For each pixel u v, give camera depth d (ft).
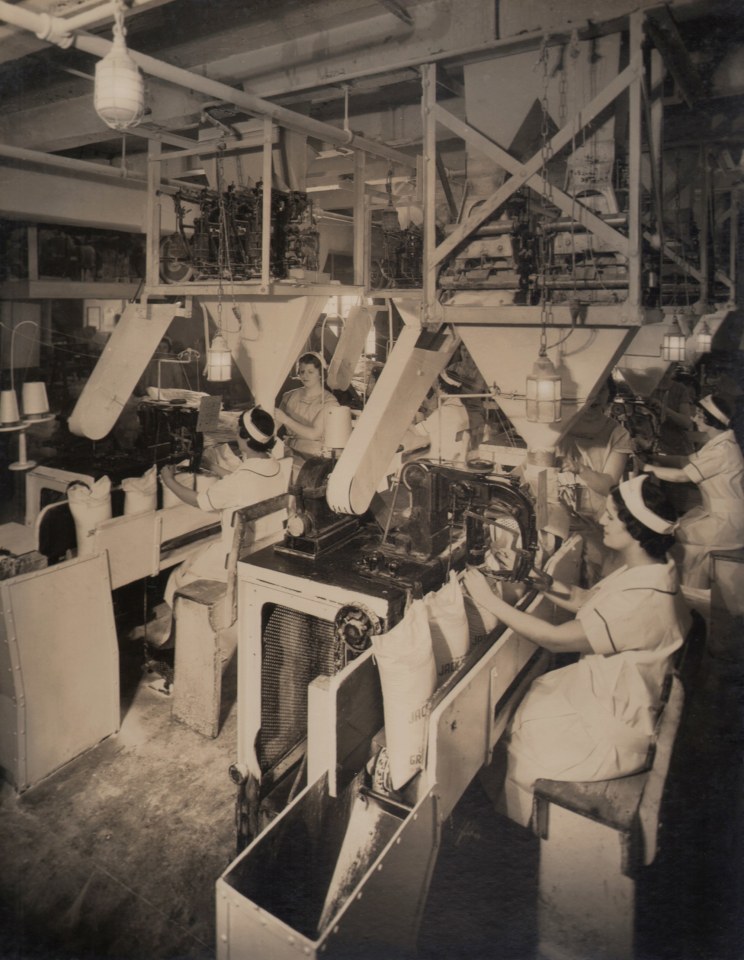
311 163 18.66
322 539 12.43
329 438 14.17
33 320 20.29
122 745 13.89
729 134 12.73
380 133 15.81
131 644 16.83
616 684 10.78
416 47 11.10
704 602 12.14
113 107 8.24
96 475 15.15
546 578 11.82
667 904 9.60
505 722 11.06
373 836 9.20
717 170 13.64
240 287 13.23
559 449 12.84
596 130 9.78
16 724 12.40
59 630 12.94
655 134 9.80
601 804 10.02
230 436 16.85
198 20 11.84
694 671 11.44
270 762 12.49
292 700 12.92
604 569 13.30
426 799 8.82
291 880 9.00
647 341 14.16
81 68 13.21
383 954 8.41
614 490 11.16
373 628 10.66
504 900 9.92
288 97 13.46
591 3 9.26
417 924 9.36
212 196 13.48
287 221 13.67
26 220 18.20
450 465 12.53
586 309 9.38
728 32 10.75
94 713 13.73
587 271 9.78
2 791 12.66
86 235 20.88
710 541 12.67
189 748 13.82
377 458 12.73
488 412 16.10
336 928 7.59
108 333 21.70
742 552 12.22
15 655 12.23
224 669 14.56
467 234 10.25
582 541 13.32
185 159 18.39
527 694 11.35
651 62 9.62
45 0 10.21
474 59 10.46
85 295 20.29
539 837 10.30
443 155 16.61
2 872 11.11
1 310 19.44
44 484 15.75
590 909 9.96
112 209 18.88
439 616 10.55
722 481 12.66
